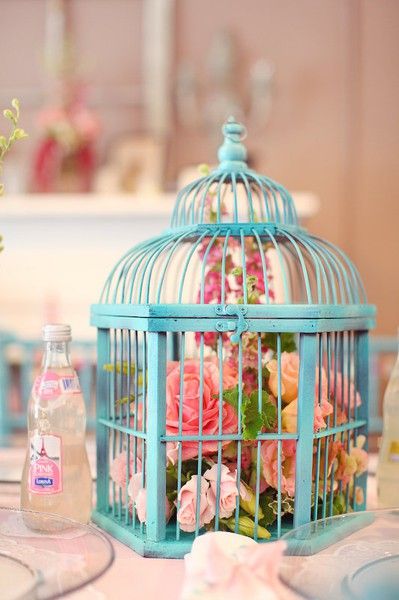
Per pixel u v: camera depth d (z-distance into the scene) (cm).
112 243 227
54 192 262
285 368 74
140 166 276
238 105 282
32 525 68
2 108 292
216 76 282
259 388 70
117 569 66
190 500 69
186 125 288
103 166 287
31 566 58
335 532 67
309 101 282
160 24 284
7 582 55
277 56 283
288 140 284
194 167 285
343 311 74
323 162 283
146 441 71
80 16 290
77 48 290
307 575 58
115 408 80
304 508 71
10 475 99
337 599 54
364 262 282
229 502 70
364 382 83
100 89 289
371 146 280
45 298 232
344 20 279
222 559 53
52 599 51
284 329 69
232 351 80
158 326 69
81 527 67
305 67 282
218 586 51
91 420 176
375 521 72
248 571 52
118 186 271
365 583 57
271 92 282
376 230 281
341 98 281
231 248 88
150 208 220
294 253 90
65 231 227
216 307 69
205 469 74
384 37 278
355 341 83
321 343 74
